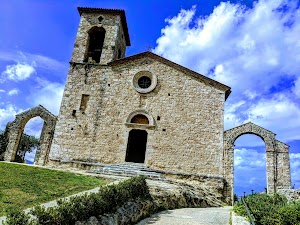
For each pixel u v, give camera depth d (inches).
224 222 488.4
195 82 998.4
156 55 1035.9
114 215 373.7
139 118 975.6
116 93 998.4
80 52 1072.2
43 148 1020.5
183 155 914.7
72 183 527.5
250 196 593.6
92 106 986.1
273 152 952.9
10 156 1015.0
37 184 490.6
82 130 958.4
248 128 977.5
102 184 547.2
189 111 964.0
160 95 986.1
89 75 1030.4
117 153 923.4
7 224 212.5
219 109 962.7
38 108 1083.3
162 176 820.6
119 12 1122.0
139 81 1032.8
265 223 463.5
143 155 1061.8
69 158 928.3
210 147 920.3
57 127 967.0
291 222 457.1
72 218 280.5
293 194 717.9
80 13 1153.4
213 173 890.1
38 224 229.5
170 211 555.2
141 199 501.7
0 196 389.4
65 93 1009.5
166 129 945.5
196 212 576.4
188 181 881.5
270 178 924.0
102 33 1170.6
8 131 1148.5
